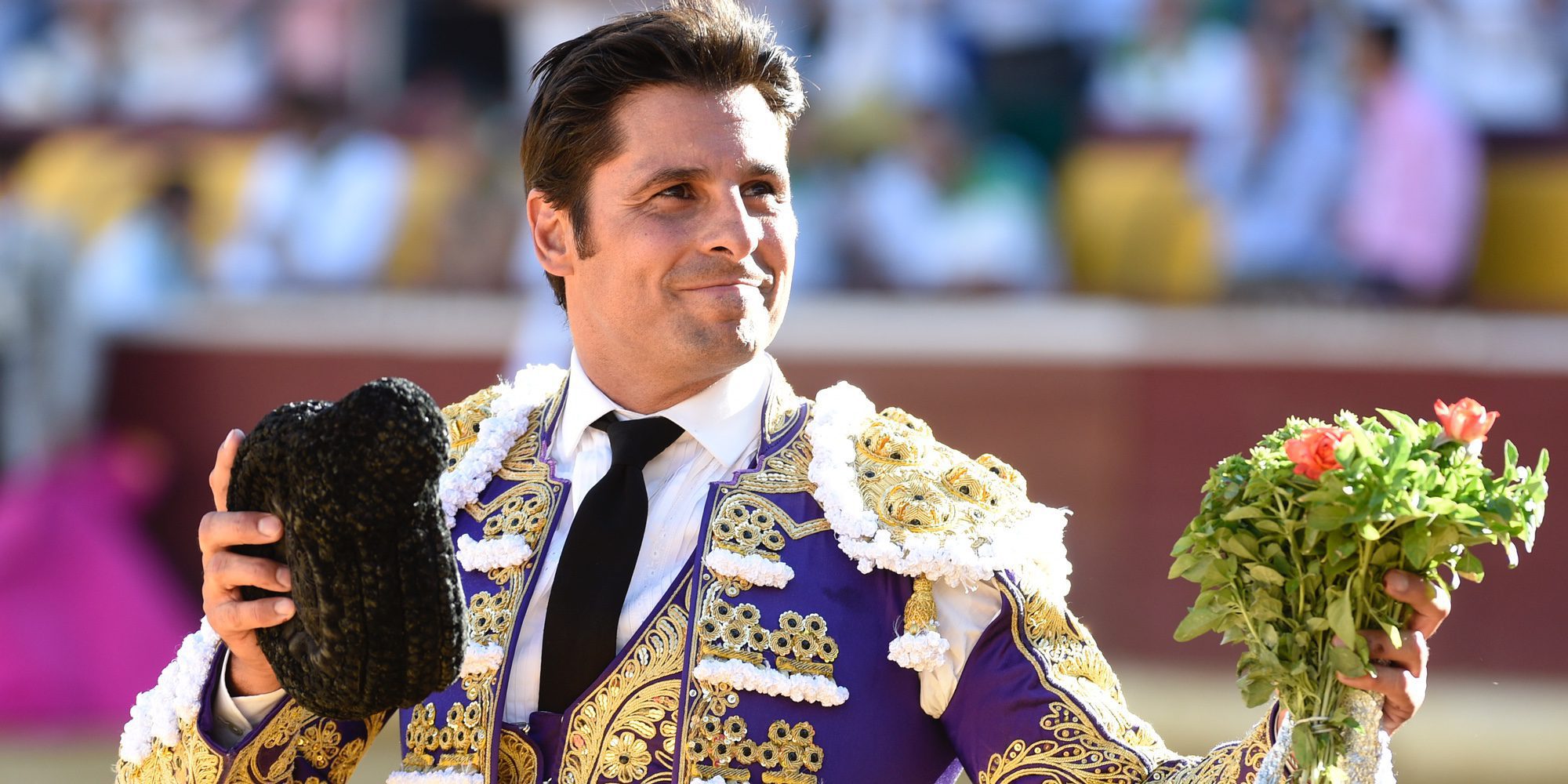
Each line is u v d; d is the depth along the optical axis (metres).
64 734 20.00
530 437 6.42
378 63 27.50
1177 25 25.12
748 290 5.84
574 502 6.14
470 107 27.33
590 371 6.19
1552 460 23.28
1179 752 17.77
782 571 5.77
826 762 5.62
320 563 5.12
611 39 5.89
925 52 25.50
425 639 5.17
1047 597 5.86
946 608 5.84
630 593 5.85
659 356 5.89
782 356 25.06
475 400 6.63
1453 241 23.98
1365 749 5.03
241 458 5.30
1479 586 22.19
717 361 5.86
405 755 5.99
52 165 27.56
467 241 26.64
